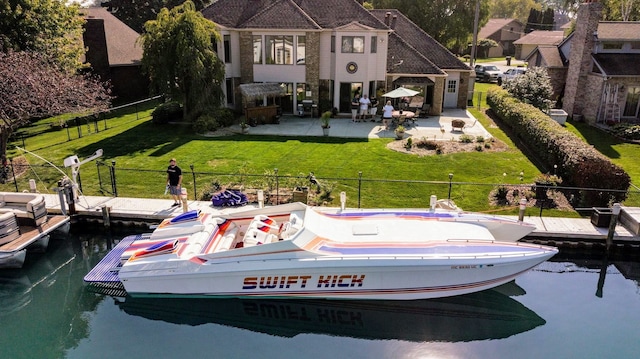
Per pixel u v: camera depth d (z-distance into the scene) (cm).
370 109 2873
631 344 1032
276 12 2872
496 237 1297
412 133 2489
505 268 1147
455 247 1162
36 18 2569
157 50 2523
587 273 1349
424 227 1258
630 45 2803
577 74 2867
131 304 1197
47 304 1185
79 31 2809
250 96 2662
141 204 1587
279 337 1086
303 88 2930
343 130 2544
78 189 1627
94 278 1245
